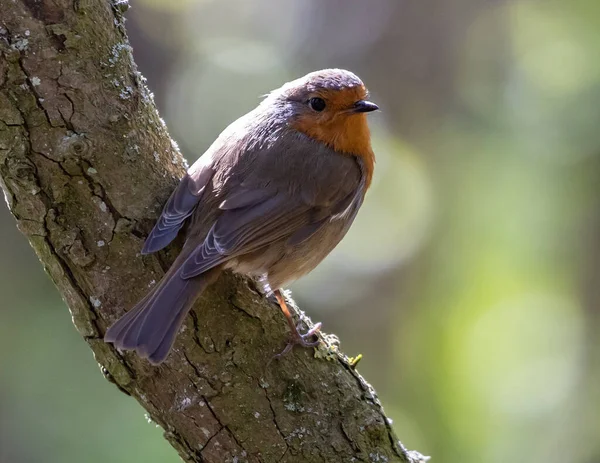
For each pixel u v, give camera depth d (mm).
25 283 12305
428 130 14883
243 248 6574
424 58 14859
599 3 13031
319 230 7293
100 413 11594
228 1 15508
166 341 5660
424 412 14336
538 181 13648
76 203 5746
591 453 13516
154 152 6047
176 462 11297
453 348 14586
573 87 13062
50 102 5574
